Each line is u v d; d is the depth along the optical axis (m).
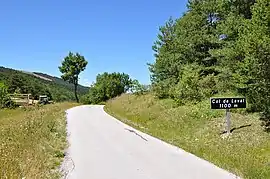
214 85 25.47
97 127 21.39
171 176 9.38
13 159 9.05
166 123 20.89
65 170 9.94
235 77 18.34
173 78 31.98
